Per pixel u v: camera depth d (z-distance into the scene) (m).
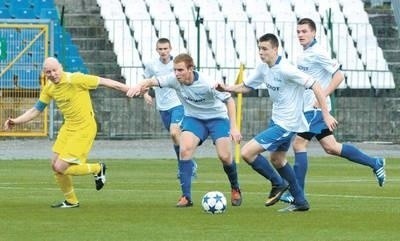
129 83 67.94
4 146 59.88
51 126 63.31
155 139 65.88
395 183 39.12
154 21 70.75
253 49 71.12
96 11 70.25
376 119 68.31
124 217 26.47
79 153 29.22
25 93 64.06
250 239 22.28
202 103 29.52
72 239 22.16
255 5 73.56
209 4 72.81
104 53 68.56
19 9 68.75
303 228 24.27
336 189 36.06
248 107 66.31
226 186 37.34
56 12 68.88
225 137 29.72
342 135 67.75
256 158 28.50
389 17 74.31
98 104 65.62
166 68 41.66
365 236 22.86
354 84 70.00
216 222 25.41
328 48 71.88
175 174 43.38
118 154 55.47
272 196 28.94
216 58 70.12
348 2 75.00
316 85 27.67
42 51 64.19
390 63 72.25
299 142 30.16
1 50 63.66
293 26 72.38
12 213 27.39
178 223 25.16
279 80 27.91
